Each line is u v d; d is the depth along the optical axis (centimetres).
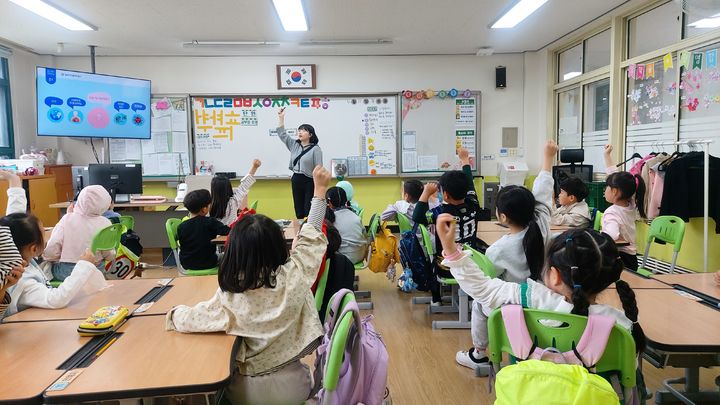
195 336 133
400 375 239
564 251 123
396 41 583
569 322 118
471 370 244
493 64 661
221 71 642
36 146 638
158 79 639
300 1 436
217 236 321
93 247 264
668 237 274
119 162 634
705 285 180
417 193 367
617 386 117
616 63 492
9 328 142
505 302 136
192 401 132
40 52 618
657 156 390
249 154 646
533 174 670
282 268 136
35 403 99
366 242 345
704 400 206
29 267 178
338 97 646
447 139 657
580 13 479
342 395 126
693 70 396
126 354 121
